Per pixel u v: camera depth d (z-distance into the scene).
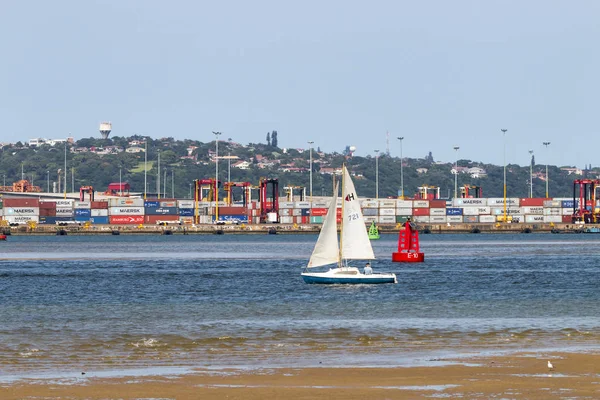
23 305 179.25
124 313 162.75
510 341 121.62
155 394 87.25
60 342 123.88
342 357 109.81
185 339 125.81
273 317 154.00
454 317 152.50
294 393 87.44
